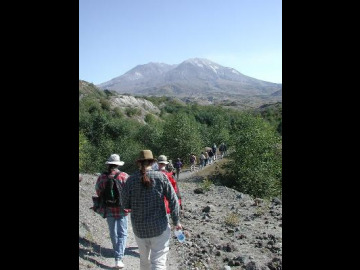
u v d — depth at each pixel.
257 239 7.82
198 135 40.66
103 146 35.66
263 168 19.39
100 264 5.57
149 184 4.01
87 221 7.72
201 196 14.05
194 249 6.85
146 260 4.26
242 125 22.58
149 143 43.72
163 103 146.12
